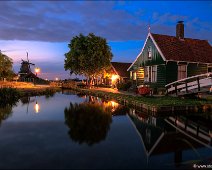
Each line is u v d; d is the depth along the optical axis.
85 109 21.42
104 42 47.19
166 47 29.81
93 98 32.31
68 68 48.28
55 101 28.27
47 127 13.96
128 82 37.72
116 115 18.56
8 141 11.05
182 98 22.98
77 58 46.72
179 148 10.45
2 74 42.22
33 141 11.03
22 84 48.38
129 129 13.78
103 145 10.52
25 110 20.86
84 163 8.39
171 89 25.16
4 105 24.42
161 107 17.92
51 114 18.67
